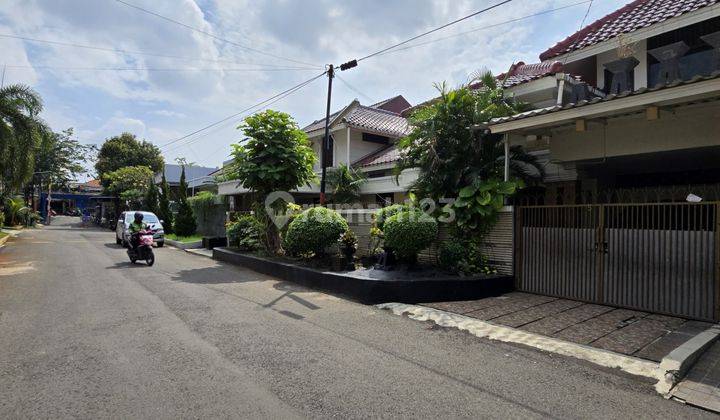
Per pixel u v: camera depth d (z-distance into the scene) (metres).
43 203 49.66
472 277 7.80
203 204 22.30
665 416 3.41
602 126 8.09
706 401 3.63
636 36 8.45
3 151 17.11
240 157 12.11
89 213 49.19
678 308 6.11
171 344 5.00
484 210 8.20
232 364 4.39
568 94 9.76
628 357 4.58
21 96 17.73
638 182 10.12
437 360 4.58
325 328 5.79
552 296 7.61
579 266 7.25
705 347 4.78
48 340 5.09
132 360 4.46
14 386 3.78
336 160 19.11
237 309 6.82
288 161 11.69
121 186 34.69
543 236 7.77
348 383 3.95
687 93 5.81
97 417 3.24
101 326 5.71
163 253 15.89
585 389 3.88
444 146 9.39
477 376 4.15
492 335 5.41
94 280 9.52
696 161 8.58
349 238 9.35
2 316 6.21
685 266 6.06
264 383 3.92
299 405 3.49
